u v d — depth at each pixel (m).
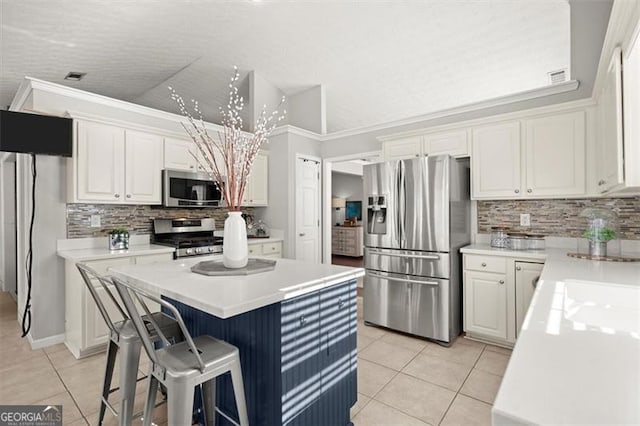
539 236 3.02
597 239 2.33
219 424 1.73
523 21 3.09
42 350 2.78
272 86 4.71
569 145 2.65
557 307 1.12
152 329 1.67
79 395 2.10
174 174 3.44
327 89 4.84
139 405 1.98
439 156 2.93
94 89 4.24
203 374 1.26
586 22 2.76
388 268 3.24
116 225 3.31
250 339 1.55
